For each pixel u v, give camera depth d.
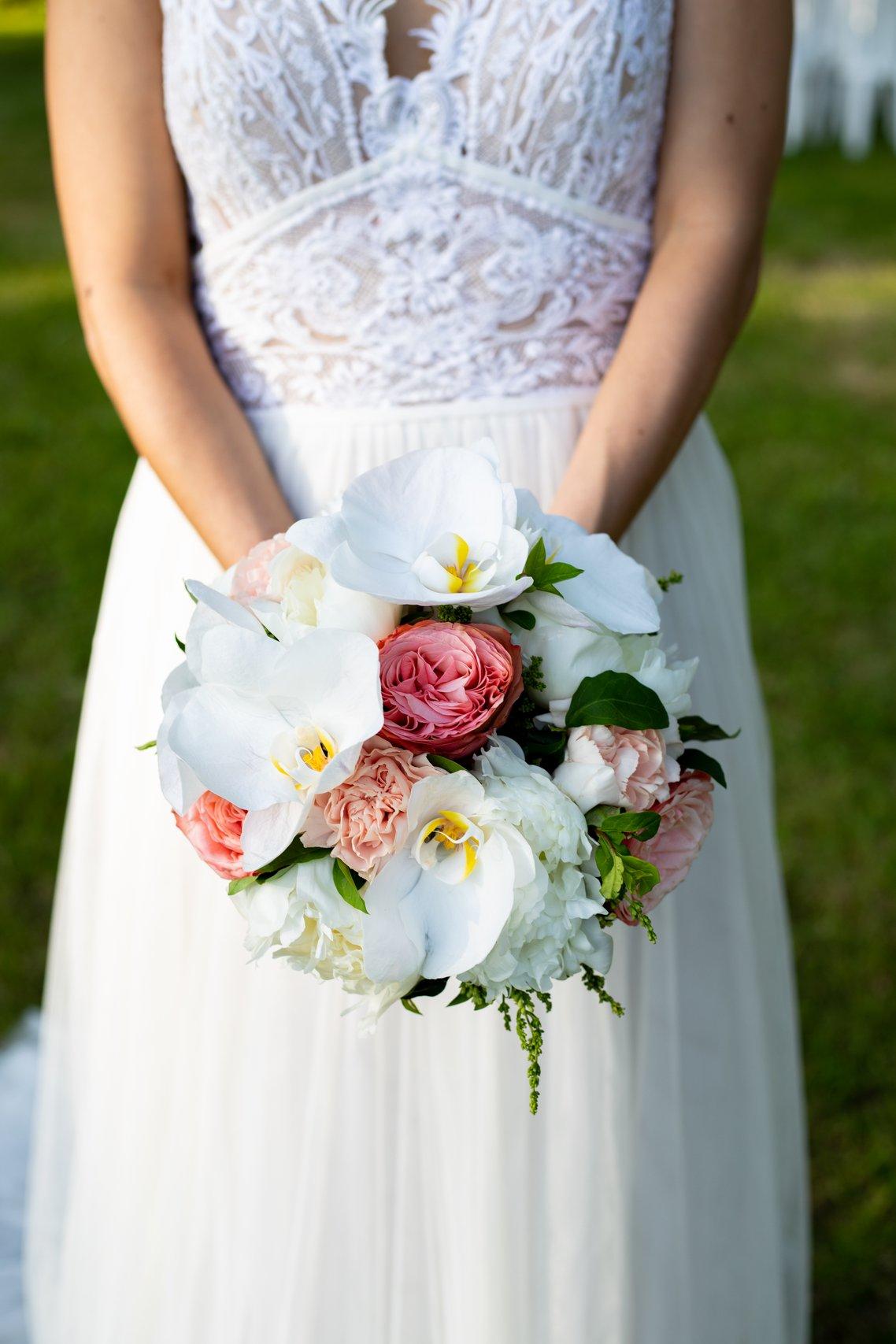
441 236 1.45
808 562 4.27
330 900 1.02
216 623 1.08
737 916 1.66
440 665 1.03
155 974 1.58
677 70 1.48
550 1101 1.51
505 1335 1.50
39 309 6.49
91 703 1.72
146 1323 1.63
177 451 1.44
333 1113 1.48
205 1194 1.56
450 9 1.38
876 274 6.96
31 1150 2.35
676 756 1.15
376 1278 1.50
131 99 1.46
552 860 1.03
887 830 3.17
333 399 1.52
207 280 1.55
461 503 1.09
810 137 9.65
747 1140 1.70
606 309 1.54
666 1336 1.59
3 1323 2.04
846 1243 2.28
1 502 4.72
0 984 2.78
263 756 1.02
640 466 1.43
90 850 1.73
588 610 1.12
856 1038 2.62
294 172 1.43
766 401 5.50
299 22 1.36
